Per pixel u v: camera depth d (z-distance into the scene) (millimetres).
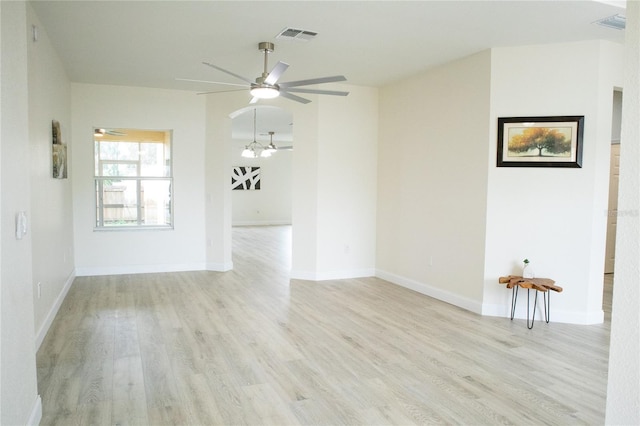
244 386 2959
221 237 6703
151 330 4055
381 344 3756
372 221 6438
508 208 4504
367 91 6270
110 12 3582
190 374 3135
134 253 6496
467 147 4793
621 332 1152
